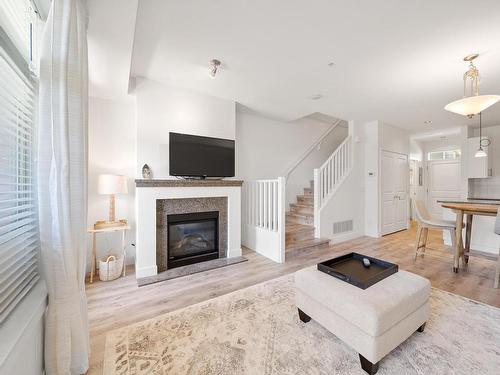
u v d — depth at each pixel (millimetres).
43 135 1175
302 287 1735
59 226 1191
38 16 1381
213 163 3195
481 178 5105
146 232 2699
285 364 1390
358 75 2748
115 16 1581
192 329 1723
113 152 3014
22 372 981
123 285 2484
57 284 1210
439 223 3139
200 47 2195
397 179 5254
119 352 1498
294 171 5066
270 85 3010
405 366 1363
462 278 2637
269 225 3441
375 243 4238
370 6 1675
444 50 2225
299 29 1934
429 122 4820
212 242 3355
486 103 2193
